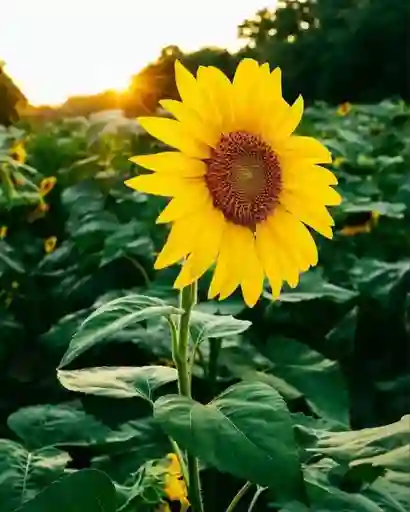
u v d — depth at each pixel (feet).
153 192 2.74
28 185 10.80
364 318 7.47
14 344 7.89
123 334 5.76
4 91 18.80
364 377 7.23
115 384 2.93
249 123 2.93
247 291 2.89
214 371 5.20
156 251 8.34
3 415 7.21
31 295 9.09
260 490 3.12
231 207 2.86
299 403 5.42
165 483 3.14
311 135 14.61
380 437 2.55
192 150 2.80
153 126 2.77
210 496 5.29
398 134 14.32
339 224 9.34
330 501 2.76
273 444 2.36
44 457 3.44
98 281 8.25
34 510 2.61
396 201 10.09
